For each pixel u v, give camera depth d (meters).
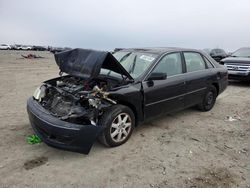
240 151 4.14
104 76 4.57
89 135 3.56
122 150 4.02
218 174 3.43
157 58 4.74
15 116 5.51
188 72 5.41
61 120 3.60
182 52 5.43
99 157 3.77
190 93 5.44
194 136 4.70
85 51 4.32
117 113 3.96
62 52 4.63
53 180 3.16
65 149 3.56
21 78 11.83
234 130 5.07
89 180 3.20
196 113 6.16
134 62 4.86
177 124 5.32
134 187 3.08
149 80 4.46
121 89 4.04
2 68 16.41
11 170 3.34
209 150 4.14
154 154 3.93
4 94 7.84
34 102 4.27
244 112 6.35
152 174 3.37
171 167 3.57
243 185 3.20
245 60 10.23
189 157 3.87
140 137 4.55
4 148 3.94
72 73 4.28
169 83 4.81
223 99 7.84
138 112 4.35
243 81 11.33
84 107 3.81
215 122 5.53
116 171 3.41
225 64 10.73
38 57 31.84
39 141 4.17
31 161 3.59
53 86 4.47
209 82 6.01
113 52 5.75
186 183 3.20
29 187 3.01
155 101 4.59
